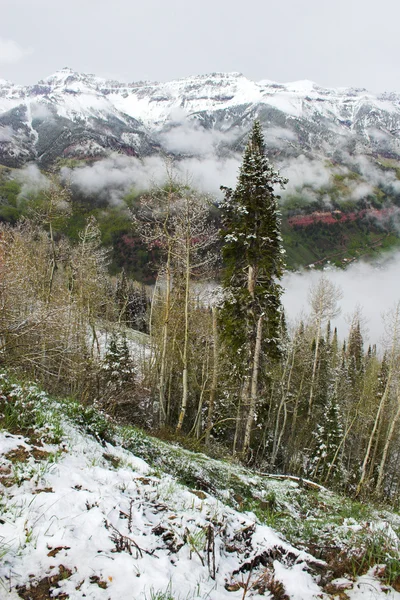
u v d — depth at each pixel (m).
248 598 3.08
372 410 32.03
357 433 35.44
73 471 4.52
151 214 15.91
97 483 4.41
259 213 18.39
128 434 7.83
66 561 2.92
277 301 19.38
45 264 23.34
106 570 2.92
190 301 18.91
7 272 8.73
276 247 18.56
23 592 2.58
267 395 24.17
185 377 16.19
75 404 7.17
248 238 17.94
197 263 17.16
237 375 19.38
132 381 21.42
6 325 8.11
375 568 3.62
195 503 4.70
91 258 22.67
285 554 3.94
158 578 2.94
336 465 25.50
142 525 3.71
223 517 4.41
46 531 3.20
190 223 15.77
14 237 18.69
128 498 4.21
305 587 3.28
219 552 3.67
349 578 3.53
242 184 18.41
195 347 22.66
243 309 18.86
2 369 7.58
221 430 23.55
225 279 19.30
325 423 27.30
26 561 2.85
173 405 26.83
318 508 8.28
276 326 19.50
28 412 5.71
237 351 18.84
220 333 20.08
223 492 7.27
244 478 8.98
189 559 3.39
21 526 3.23
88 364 15.38
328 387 36.97
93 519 3.51
